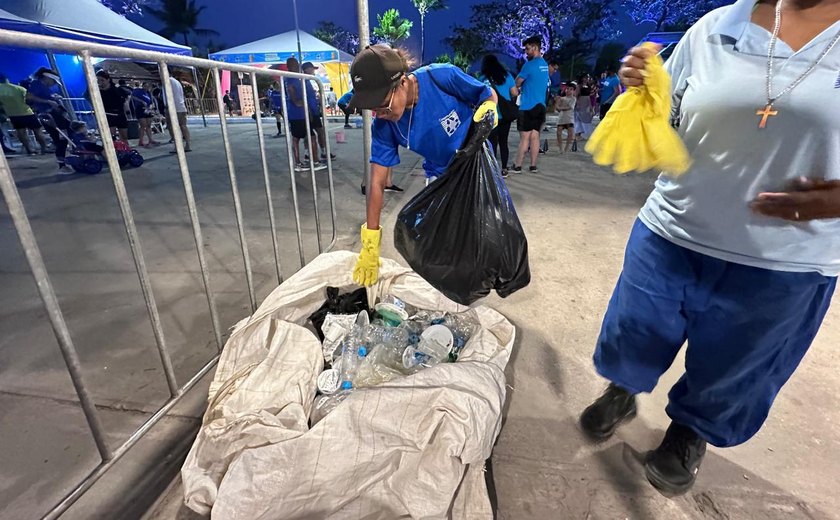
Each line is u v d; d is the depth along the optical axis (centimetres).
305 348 177
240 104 2256
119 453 147
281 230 392
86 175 662
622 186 565
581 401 195
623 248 355
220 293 277
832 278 120
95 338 230
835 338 237
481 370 157
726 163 114
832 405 190
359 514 135
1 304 265
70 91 1190
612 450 170
